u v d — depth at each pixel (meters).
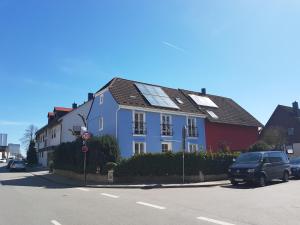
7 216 9.90
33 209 11.12
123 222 8.80
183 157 21.25
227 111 38.00
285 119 50.00
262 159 19.77
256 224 8.55
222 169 23.75
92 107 33.25
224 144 34.31
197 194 15.34
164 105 30.91
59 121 45.53
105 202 12.65
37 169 42.16
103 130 30.20
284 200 12.85
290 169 22.66
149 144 29.17
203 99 37.25
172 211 10.50
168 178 22.14
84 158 23.89
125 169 22.06
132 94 30.25
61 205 11.95
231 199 13.36
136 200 13.22
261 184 18.95
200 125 33.53
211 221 8.91
